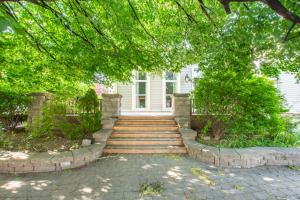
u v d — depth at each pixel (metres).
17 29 1.64
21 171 4.94
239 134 6.84
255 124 6.92
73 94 9.12
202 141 6.96
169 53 5.89
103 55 5.75
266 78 7.25
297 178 4.60
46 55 6.59
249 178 4.59
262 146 6.38
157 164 5.53
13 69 7.73
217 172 4.95
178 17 5.01
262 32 3.03
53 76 8.38
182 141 7.12
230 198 3.67
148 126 8.03
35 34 5.97
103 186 4.15
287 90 12.07
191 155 6.23
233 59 4.59
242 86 6.66
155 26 5.57
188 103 8.77
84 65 6.41
